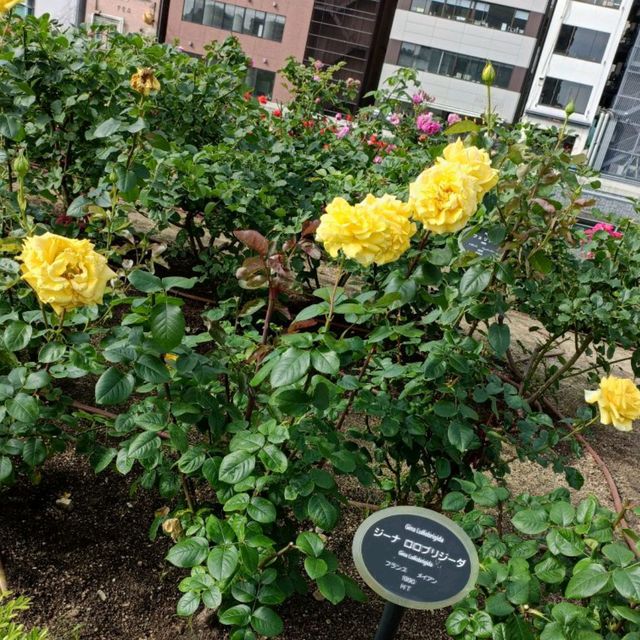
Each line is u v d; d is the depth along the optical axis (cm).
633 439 360
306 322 141
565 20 2439
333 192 332
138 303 140
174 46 472
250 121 415
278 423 152
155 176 290
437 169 139
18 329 150
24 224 166
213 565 123
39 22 308
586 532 123
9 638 111
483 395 179
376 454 195
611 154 2484
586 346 320
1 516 183
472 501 179
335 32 2789
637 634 112
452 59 2639
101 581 171
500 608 121
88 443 178
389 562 124
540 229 184
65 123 325
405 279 161
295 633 171
